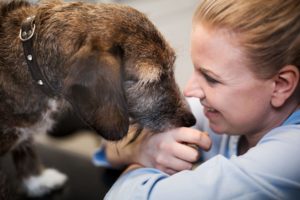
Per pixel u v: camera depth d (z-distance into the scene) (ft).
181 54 5.43
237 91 2.74
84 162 5.69
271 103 2.80
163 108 3.94
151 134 3.66
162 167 3.34
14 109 4.15
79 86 3.18
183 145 3.26
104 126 3.20
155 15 7.20
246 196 2.48
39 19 3.88
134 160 3.65
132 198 2.84
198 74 2.94
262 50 2.56
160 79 3.83
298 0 2.59
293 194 2.49
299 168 2.49
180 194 2.65
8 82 4.04
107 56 3.34
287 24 2.54
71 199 4.87
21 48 3.92
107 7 3.80
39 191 5.16
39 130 4.68
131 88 3.70
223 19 2.61
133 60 3.61
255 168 2.52
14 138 4.48
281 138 2.64
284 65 2.62
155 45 3.75
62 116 5.62
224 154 3.76
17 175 5.30
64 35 3.64
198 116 4.23
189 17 7.18
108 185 5.04
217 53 2.68
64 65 3.62
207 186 2.58
